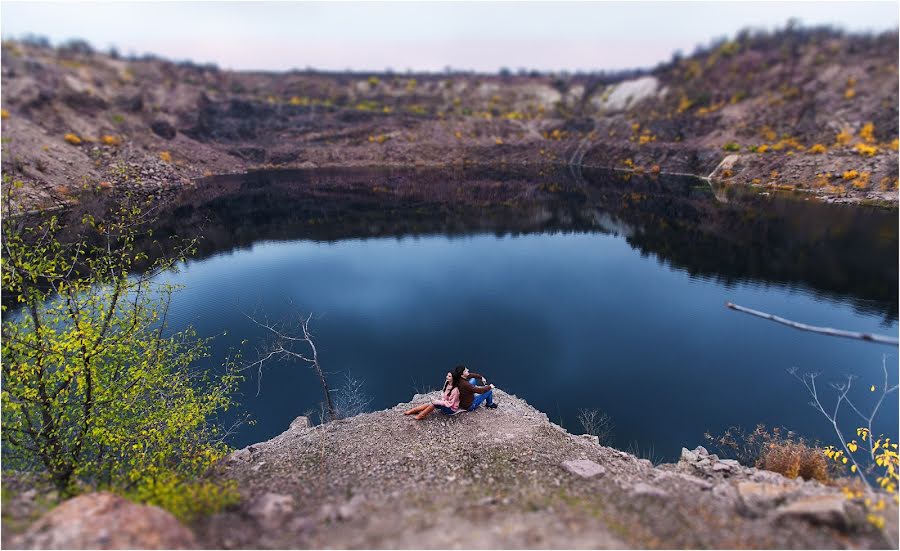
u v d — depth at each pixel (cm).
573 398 1589
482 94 13688
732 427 1402
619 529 568
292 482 773
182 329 2055
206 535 558
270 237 4228
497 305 2575
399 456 877
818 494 631
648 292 2792
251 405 1510
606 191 7050
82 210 2141
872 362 1800
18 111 6297
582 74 14938
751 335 2122
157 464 933
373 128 10775
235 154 9081
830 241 3697
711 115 8938
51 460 877
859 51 8794
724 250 3700
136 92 8769
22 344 840
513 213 5641
